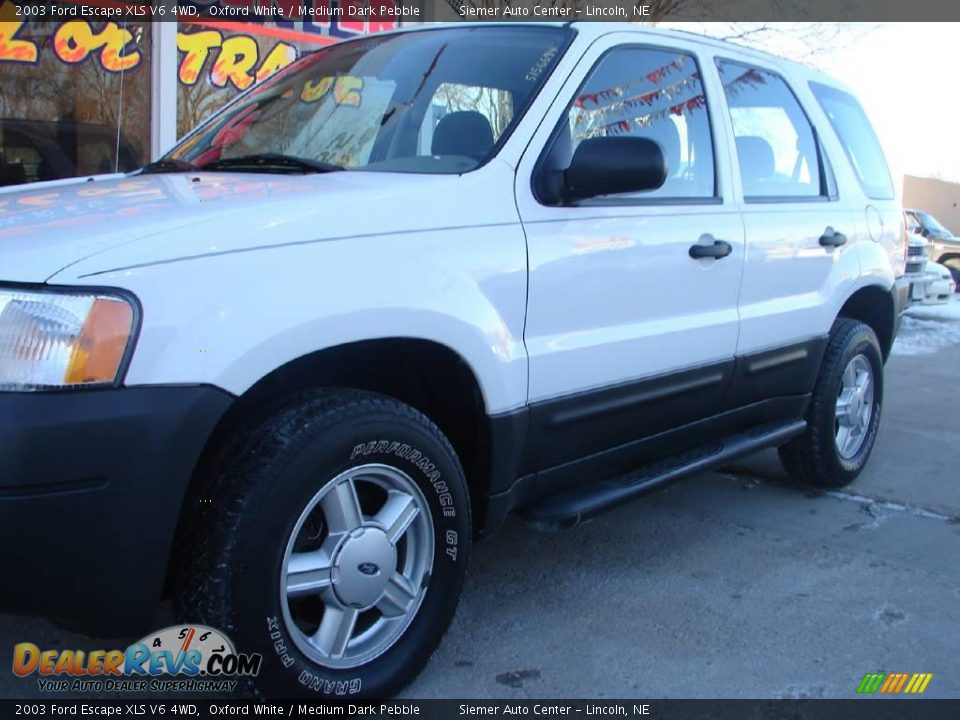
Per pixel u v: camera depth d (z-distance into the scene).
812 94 4.71
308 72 3.83
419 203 2.68
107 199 2.59
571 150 3.13
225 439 2.40
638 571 3.71
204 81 7.62
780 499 4.73
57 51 6.88
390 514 2.57
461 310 2.66
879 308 5.09
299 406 2.39
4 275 2.08
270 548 2.27
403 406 2.56
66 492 2.01
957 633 3.24
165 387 2.10
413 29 3.81
